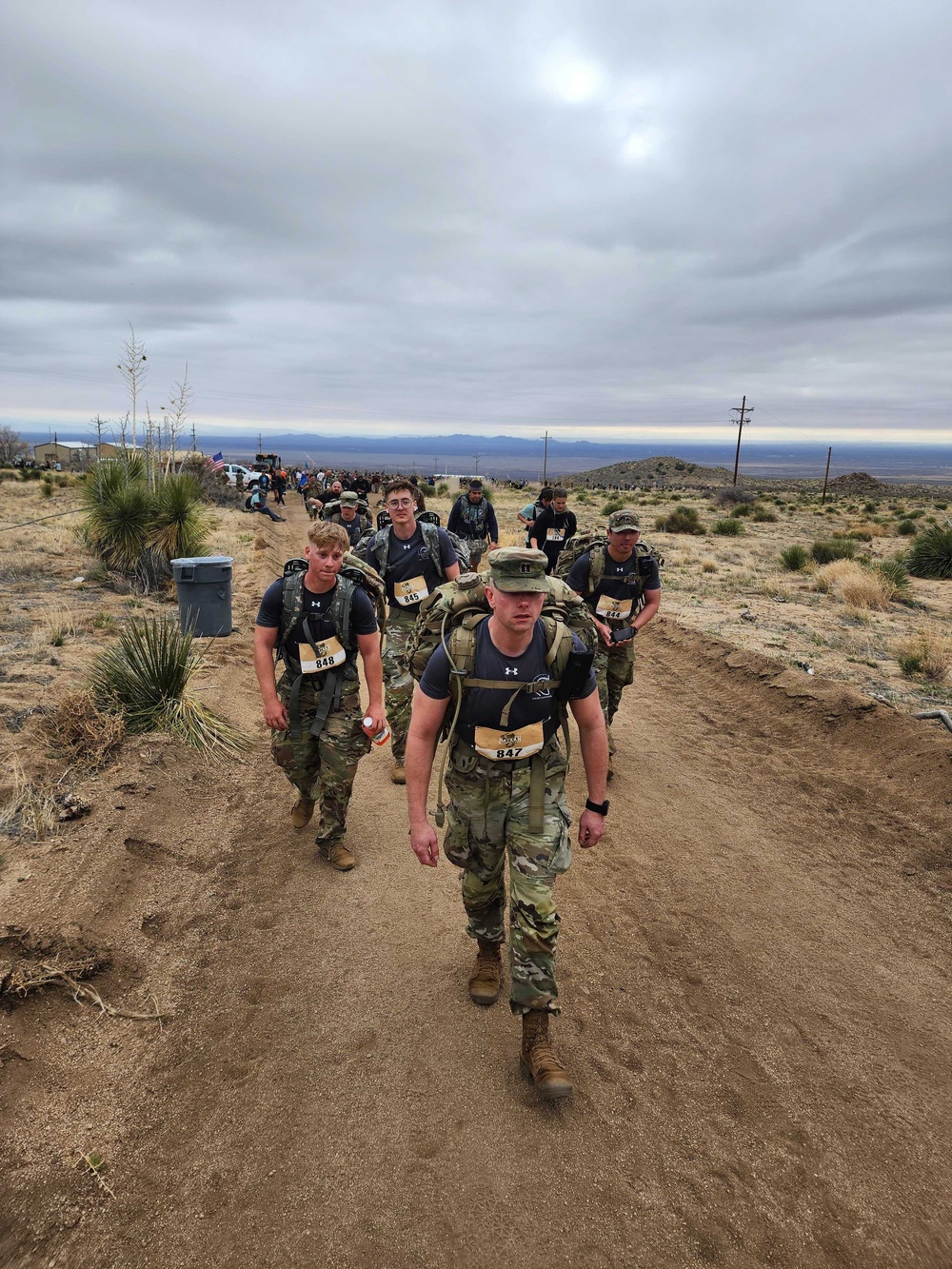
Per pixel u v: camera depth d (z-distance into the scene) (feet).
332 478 116.78
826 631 34.60
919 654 27.99
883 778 18.39
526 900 9.01
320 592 12.89
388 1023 10.27
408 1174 8.02
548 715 9.11
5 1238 6.98
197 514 42.65
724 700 25.77
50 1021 9.52
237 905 12.75
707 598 44.29
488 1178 8.01
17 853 12.34
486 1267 7.07
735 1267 7.17
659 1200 7.84
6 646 23.79
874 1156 8.46
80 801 14.05
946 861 14.89
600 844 15.69
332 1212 7.55
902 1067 9.82
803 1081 9.53
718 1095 9.26
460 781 9.37
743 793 18.51
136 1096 8.77
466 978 11.29
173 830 14.58
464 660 8.75
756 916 13.23
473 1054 9.78
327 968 11.35
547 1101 9.03
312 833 15.55
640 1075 9.53
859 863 15.14
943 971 11.85
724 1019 10.61
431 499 141.38
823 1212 7.76
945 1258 7.32
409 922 12.65
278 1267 6.98
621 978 11.43
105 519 39.88
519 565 7.95
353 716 13.58
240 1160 8.08
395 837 15.66
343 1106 8.86
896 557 67.77
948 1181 8.16
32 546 46.24
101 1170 7.79
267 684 13.07
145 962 10.96
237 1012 10.29
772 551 73.51
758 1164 8.30
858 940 12.61
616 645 18.52
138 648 19.15
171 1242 7.15
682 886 14.12
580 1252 7.25
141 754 16.79
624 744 21.88
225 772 17.67
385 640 18.04
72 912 11.16
